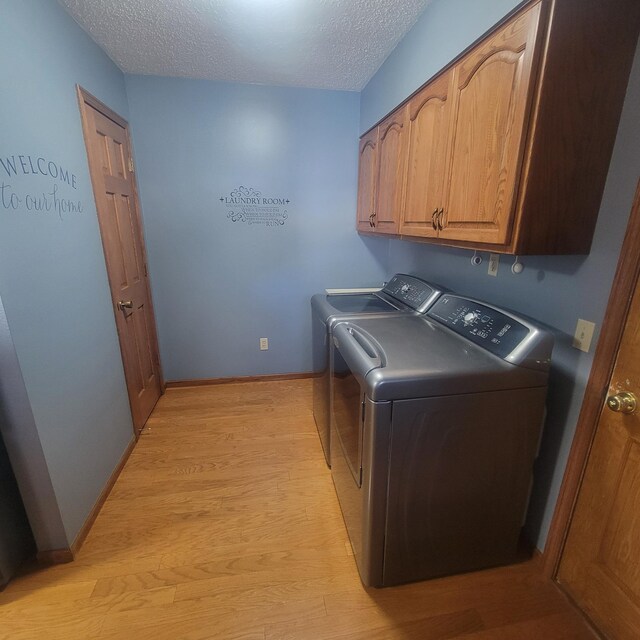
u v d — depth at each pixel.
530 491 1.38
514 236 1.10
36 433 1.30
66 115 1.58
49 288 1.40
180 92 2.45
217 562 1.45
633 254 1.01
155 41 1.92
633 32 0.98
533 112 1.00
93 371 1.74
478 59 1.19
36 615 1.26
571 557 1.30
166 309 2.81
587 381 1.18
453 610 1.28
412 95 1.71
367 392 1.13
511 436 1.24
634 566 1.09
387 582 1.35
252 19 1.72
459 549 1.37
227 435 2.32
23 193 1.26
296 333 3.07
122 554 1.48
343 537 1.57
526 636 1.20
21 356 1.23
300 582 1.38
